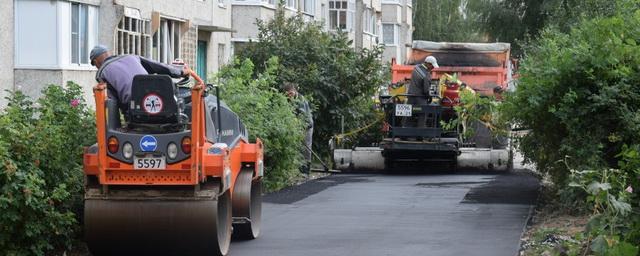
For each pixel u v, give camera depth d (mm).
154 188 12617
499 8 58062
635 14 17859
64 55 29172
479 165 27703
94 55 13406
